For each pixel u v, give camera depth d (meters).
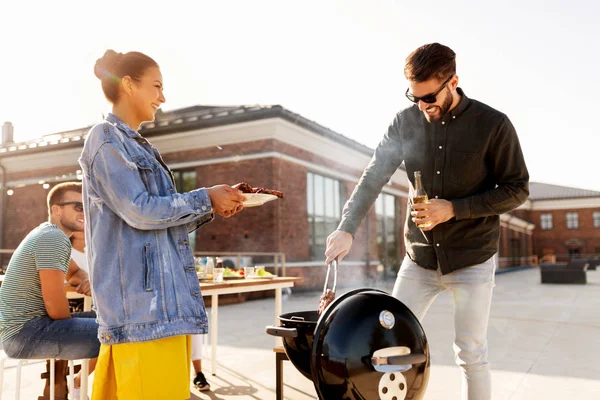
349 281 14.30
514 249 35.50
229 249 11.52
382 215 16.73
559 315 7.09
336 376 1.40
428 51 1.77
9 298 2.16
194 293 1.47
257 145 11.35
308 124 11.77
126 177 1.36
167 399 1.36
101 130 1.41
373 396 1.43
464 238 1.94
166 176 1.55
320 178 13.27
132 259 1.38
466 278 1.94
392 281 16.39
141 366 1.33
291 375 3.77
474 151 1.92
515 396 3.16
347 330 1.44
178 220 1.42
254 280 3.83
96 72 1.57
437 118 1.96
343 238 1.97
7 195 13.50
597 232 40.09
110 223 1.40
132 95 1.54
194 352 3.37
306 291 12.11
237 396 3.21
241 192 1.51
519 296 10.53
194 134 11.82
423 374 1.56
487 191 1.89
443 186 2.01
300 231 12.01
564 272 15.07
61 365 2.75
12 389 3.36
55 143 12.36
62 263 2.19
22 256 2.17
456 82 1.85
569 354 4.43
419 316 2.11
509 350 4.63
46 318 2.16
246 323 6.66
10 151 13.02
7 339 2.13
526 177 1.95
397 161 2.17
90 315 2.39
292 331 1.59
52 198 2.54
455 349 1.98
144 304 1.36
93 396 1.39
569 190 43.59
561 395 3.17
